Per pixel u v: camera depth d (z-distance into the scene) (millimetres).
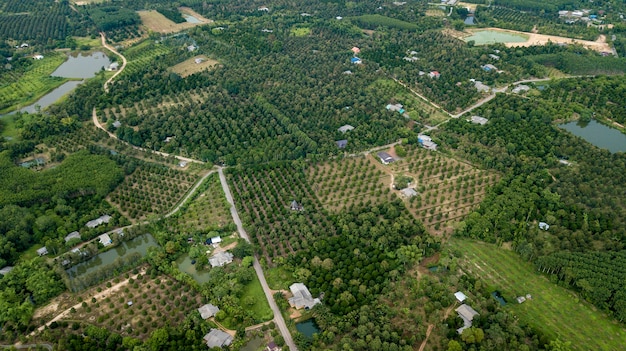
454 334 195000
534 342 193625
